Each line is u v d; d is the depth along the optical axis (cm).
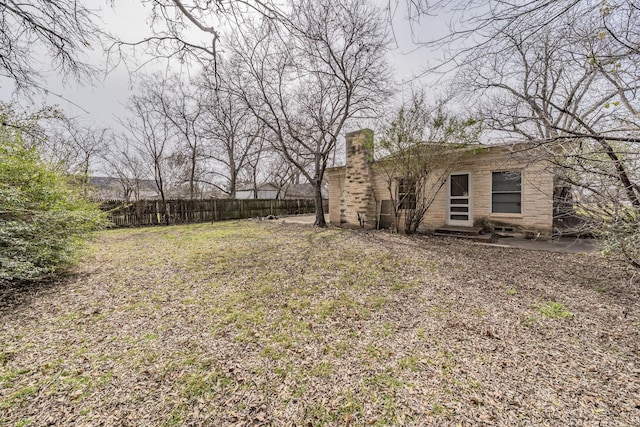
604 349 227
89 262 540
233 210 1628
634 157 278
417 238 778
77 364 217
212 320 293
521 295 346
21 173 409
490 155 770
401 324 278
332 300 342
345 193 1077
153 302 342
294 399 180
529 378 193
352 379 198
